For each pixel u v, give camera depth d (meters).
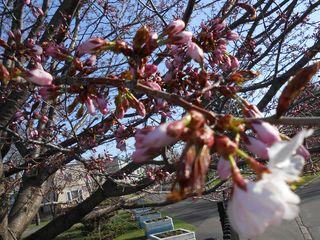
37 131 5.03
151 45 1.71
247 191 0.97
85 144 4.39
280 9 4.45
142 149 1.14
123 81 1.71
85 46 1.81
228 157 1.04
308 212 14.48
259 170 1.00
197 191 1.01
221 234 14.27
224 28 2.66
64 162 5.25
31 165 5.34
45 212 23.59
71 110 1.98
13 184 5.23
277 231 12.80
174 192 0.99
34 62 2.27
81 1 5.31
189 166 1.00
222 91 1.61
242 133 1.19
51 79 1.85
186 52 2.38
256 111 1.50
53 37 4.66
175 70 2.37
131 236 15.37
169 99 1.37
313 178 20.25
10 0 5.59
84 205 5.58
